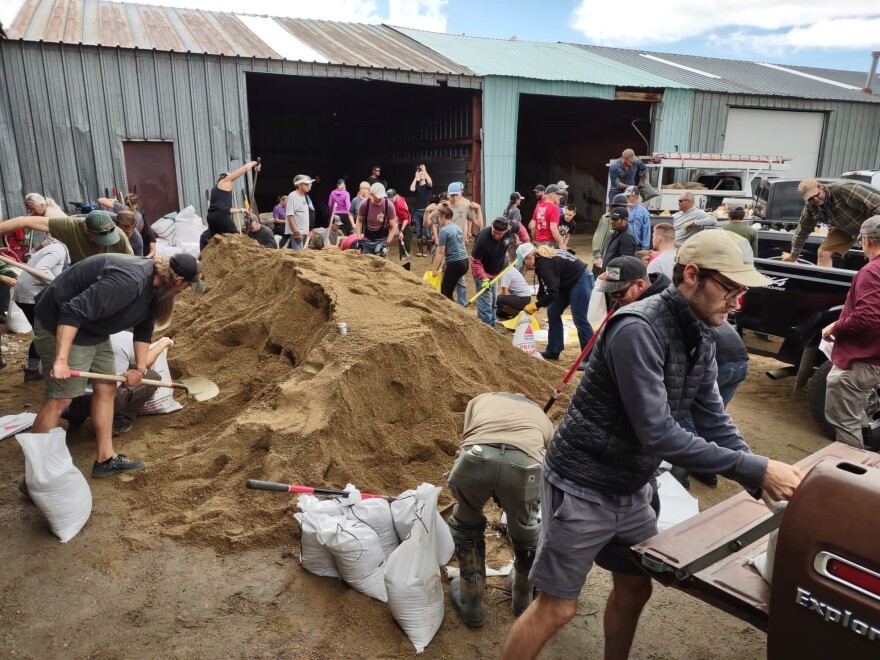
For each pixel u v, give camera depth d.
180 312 7.04
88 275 3.89
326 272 5.75
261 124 27.25
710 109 20.59
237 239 8.11
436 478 4.13
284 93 24.36
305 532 3.25
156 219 14.62
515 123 18.36
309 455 3.85
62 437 3.70
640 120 21.17
